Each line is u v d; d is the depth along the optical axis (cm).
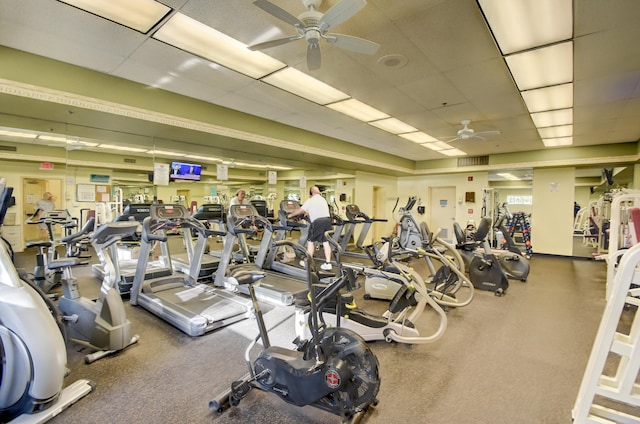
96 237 264
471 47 313
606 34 286
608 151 750
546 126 603
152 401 206
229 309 336
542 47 311
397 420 193
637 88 410
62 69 352
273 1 247
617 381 189
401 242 535
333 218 657
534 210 897
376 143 795
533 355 281
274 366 192
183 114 462
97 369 244
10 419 187
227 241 436
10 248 223
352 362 177
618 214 409
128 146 516
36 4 247
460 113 529
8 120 413
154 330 317
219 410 195
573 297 468
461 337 318
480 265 504
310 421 190
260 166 727
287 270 519
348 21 270
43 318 188
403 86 416
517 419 196
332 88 427
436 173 1047
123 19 271
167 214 402
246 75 388
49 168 482
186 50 327
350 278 210
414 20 269
